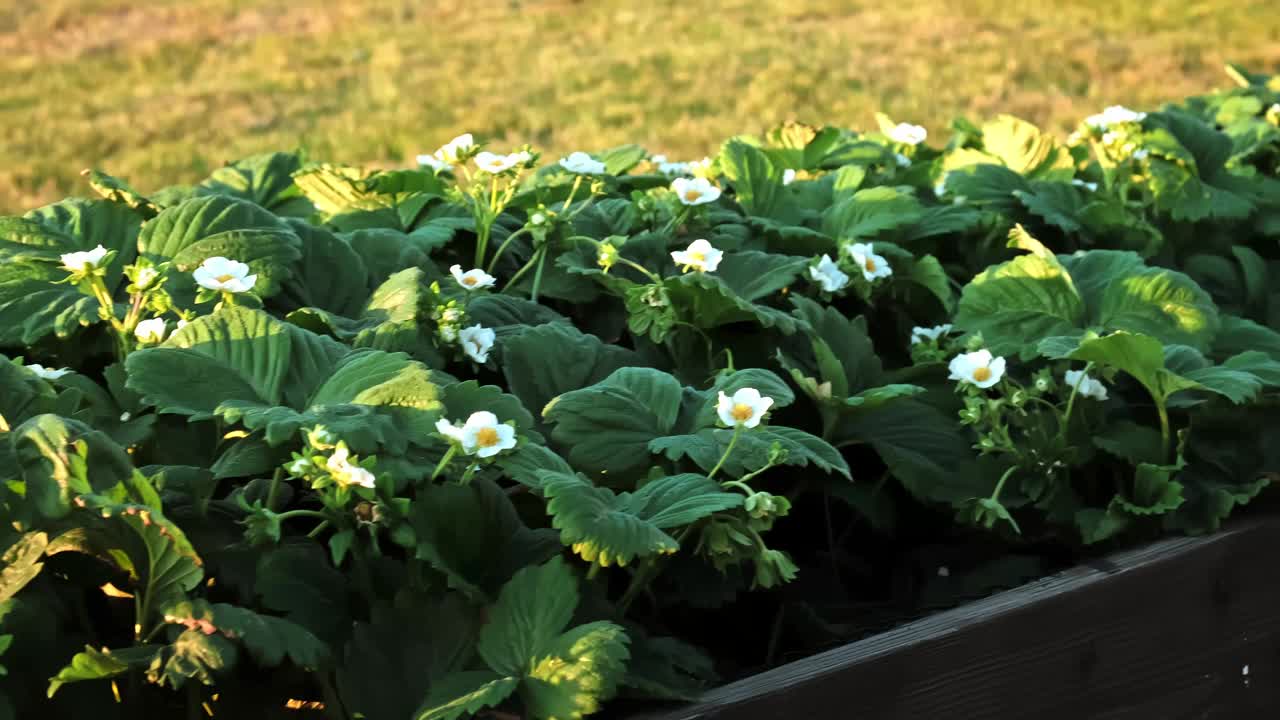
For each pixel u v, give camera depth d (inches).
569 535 29.1
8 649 28.3
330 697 29.7
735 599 34.2
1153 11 168.7
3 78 151.9
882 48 155.4
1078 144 53.6
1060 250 47.7
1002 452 37.4
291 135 125.3
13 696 28.1
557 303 41.6
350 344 35.2
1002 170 48.1
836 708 31.0
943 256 48.0
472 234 43.2
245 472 30.0
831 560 37.8
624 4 187.6
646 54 156.6
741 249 42.6
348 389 31.2
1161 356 34.9
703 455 32.0
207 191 44.3
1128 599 34.4
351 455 29.6
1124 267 40.7
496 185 43.4
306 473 29.0
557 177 46.3
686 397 34.8
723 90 137.7
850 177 47.3
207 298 34.2
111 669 27.5
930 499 36.4
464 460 31.2
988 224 46.6
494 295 38.9
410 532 29.8
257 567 30.1
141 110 136.7
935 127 118.6
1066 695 34.1
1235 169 53.0
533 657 29.3
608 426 33.0
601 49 160.9
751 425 31.6
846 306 43.8
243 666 29.7
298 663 27.7
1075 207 47.7
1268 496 37.1
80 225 38.9
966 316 40.3
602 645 28.6
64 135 126.3
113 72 154.6
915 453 37.0
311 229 38.7
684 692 29.9
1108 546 36.6
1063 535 37.0
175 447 33.4
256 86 146.6
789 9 180.7
